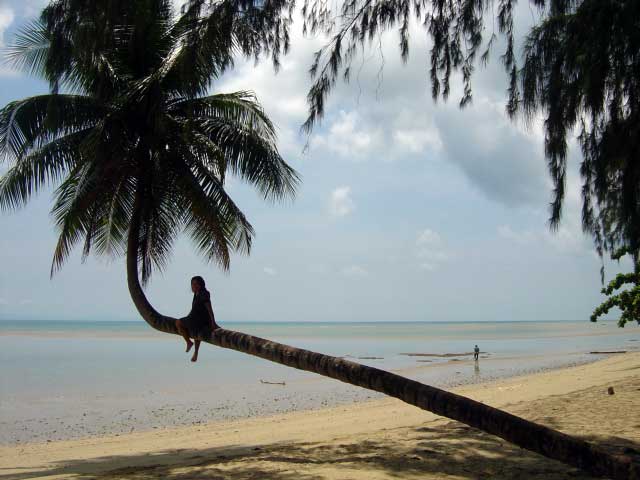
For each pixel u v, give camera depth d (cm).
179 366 3834
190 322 805
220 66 873
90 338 7781
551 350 5675
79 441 1605
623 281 1792
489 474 788
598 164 752
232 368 3728
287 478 798
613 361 3266
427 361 4338
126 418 1984
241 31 818
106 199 1155
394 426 1473
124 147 1094
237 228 1205
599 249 879
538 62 741
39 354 4712
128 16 835
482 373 3375
